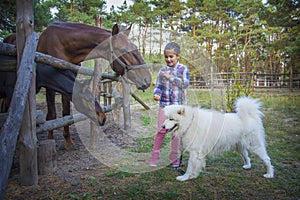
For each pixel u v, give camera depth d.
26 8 2.17
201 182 2.41
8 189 2.20
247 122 2.57
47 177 2.49
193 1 21.05
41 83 2.74
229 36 19.17
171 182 2.41
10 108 1.96
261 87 15.55
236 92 5.66
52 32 3.10
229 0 22.38
